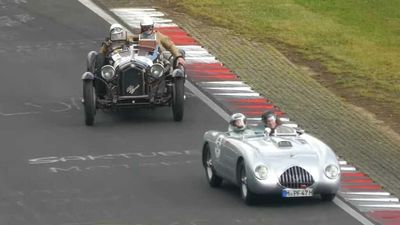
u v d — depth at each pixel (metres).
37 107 52.78
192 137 48.28
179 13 69.50
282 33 67.00
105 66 49.62
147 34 52.00
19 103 53.34
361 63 62.72
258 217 38.12
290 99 55.00
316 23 69.62
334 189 38.81
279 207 39.28
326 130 50.50
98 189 41.59
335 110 53.91
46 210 39.19
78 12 68.69
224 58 61.09
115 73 49.78
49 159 45.31
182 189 41.62
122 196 40.78
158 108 52.78
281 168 38.41
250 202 39.34
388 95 57.34
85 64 59.59
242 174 39.38
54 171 43.78
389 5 74.38
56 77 57.50
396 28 70.06
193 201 40.16
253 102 53.91
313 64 61.81
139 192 41.28
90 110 49.25
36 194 41.03
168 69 51.09
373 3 74.62
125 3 71.19
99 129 49.44
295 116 52.28
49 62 59.88
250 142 40.25
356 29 69.31
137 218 38.25
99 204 39.88
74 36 64.31
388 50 65.75
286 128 41.06
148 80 50.06
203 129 49.50
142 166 44.47
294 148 39.38
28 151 46.38
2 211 39.09
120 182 42.47
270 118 41.19
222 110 52.38
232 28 67.12
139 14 68.75
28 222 37.91
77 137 48.25
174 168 44.28
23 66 59.16
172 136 48.34
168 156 45.75
